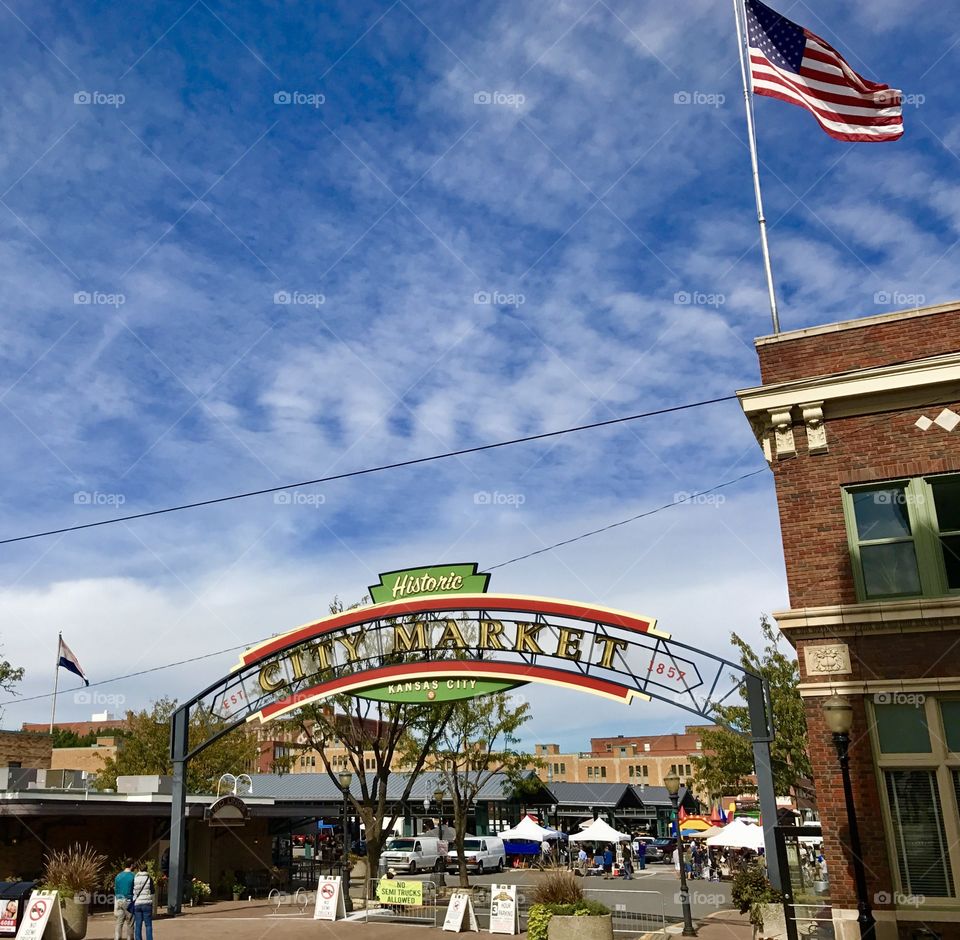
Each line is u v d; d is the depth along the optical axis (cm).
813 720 1577
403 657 2864
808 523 1664
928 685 1507
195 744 4697
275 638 2850
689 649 2420
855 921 1468
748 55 1969
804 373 1745
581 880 4375
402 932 2377
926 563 1577
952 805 1466
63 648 4091
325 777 6075
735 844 3488
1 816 2873
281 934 2322
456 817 3781
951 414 1616
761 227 1897
